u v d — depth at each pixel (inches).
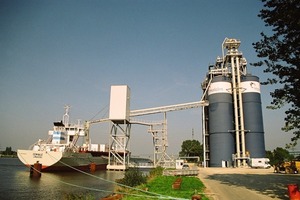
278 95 854.5
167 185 1077.8
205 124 3732.8
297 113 820.0
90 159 3248.0
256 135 3353.8
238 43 3617.1
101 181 2041.1
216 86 3521.2
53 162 2600.9
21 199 1272.1
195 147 5531.5
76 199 858.1
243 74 3641.7
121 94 3189.0
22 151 2659.9
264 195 876.6
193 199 686.5
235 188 1068.5
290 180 1443.2
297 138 804.6
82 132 3410.4
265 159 3073.3
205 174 1983.3
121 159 3494.1
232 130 3378.4
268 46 872.9
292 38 824.9
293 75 820.0
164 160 3255.4
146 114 3430.1
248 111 3430.1
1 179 2175.2
